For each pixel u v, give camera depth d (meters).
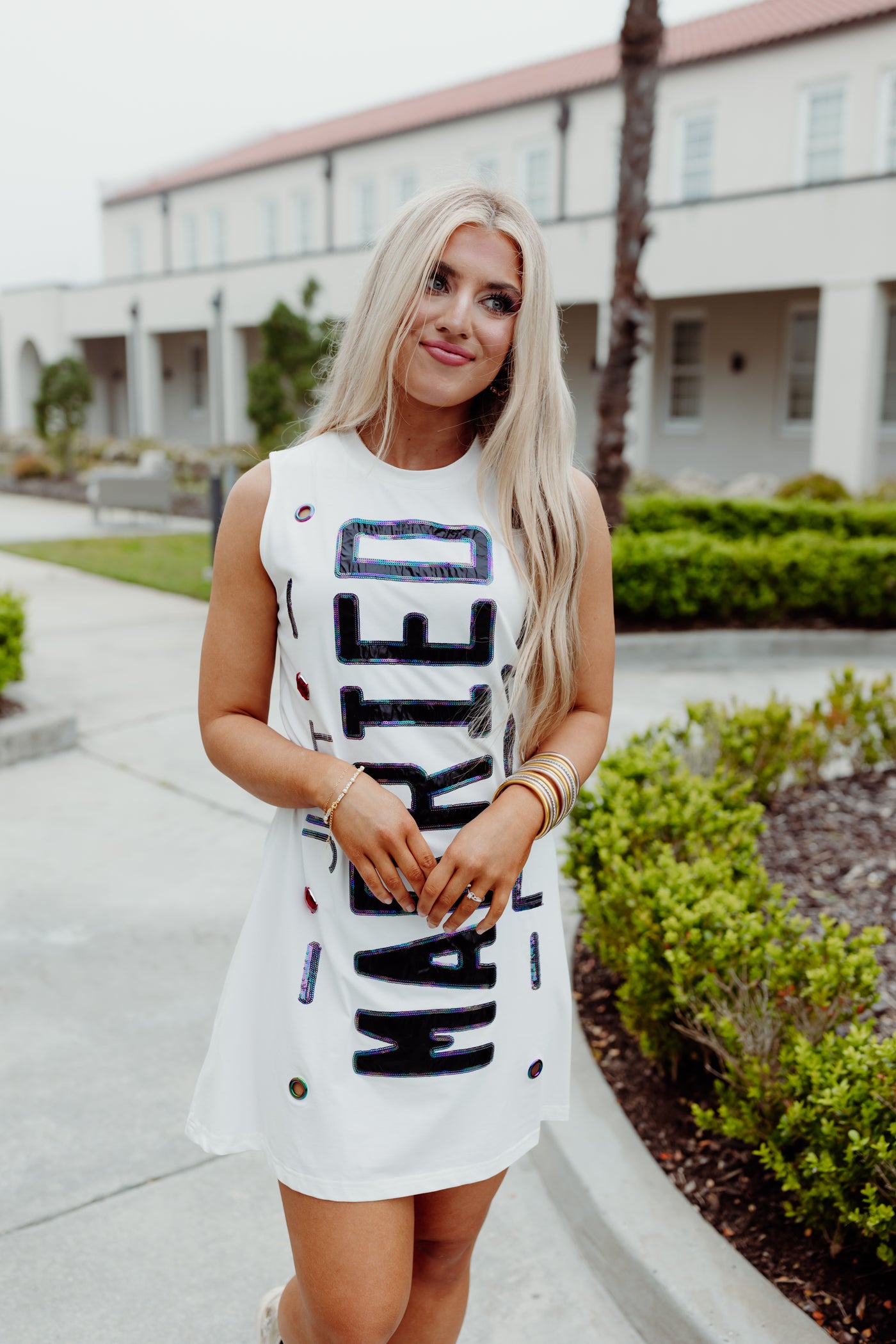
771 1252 2.08
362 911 1.34
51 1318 2.01
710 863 2.76
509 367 1.38
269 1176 2.45
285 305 15.01
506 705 1.39
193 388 30.39
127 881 3.87
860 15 16.62
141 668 6.97
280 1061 1.38
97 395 32.91
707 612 8.72
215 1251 2.20
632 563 8.15
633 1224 2.13
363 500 1.34
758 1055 2.21
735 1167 2.31
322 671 1.32
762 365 18.97
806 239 15.41
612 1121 2.45
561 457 1.39
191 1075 2.76
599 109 20.03
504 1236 2.30
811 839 4.01
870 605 8.62
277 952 1.41
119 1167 2.43
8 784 4.87
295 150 26.55
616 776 3.32
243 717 1.41
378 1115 1.35
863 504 11.23
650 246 16.92
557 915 1.52
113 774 5.02
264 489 1.34
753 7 21.25
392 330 1.31
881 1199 1.94
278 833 1.44
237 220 28.44
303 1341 1.52
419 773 1.34
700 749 4.23
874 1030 2.62
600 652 1.50
